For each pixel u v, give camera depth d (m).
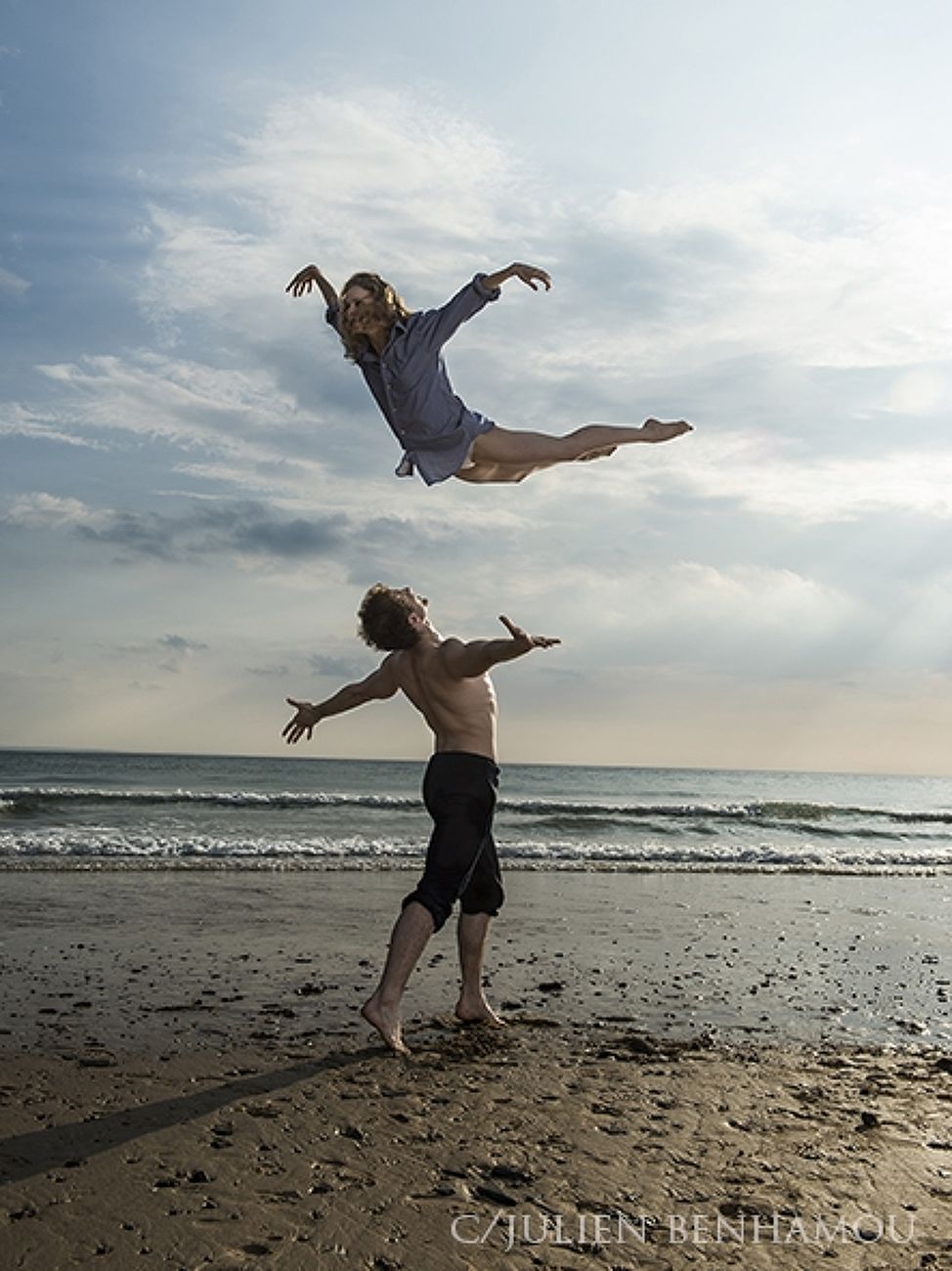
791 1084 5.16
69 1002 6.34
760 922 10.73
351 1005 6.56
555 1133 4.26
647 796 48.56
